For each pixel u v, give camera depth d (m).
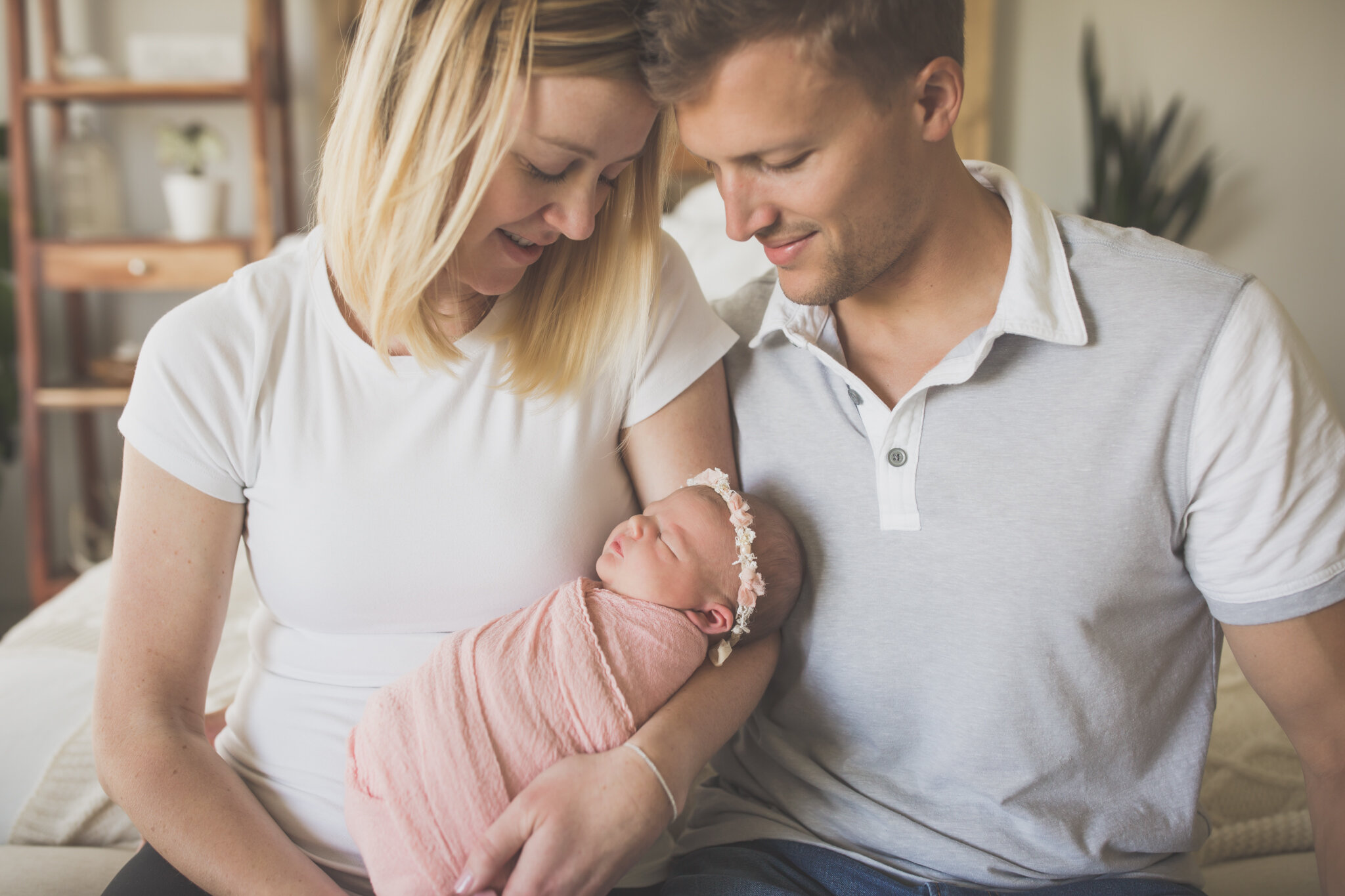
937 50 0.83
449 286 0.98
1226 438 0.85
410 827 0.83
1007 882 0.89
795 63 0.77
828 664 0.97
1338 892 0.86
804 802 0.98
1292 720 0.90
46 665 1.31
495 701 0.87
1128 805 0.91
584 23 0.79
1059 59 3.20
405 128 0.85
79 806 1.13
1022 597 0.89
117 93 2.92
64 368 3.42
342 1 3.14
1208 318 0.86
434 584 0.97
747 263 1.85
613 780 0.84
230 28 3.28
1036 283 0.90
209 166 3.38
